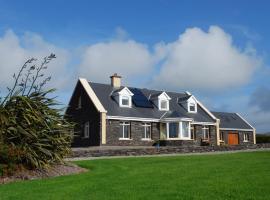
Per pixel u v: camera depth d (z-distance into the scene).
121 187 12.47
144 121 42.62
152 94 47.59
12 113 16.25
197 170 16.00
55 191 12.09
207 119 47.25
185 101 47.69
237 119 56.19
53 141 16.72
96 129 40.41
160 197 10.97
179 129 43.19
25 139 16.19
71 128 17.75
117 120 41.09
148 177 14.36
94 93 42.44
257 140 56.09
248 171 15.52
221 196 10.94
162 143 43.12
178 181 13.33
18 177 15.20
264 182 12.86
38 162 16.02
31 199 11.09
